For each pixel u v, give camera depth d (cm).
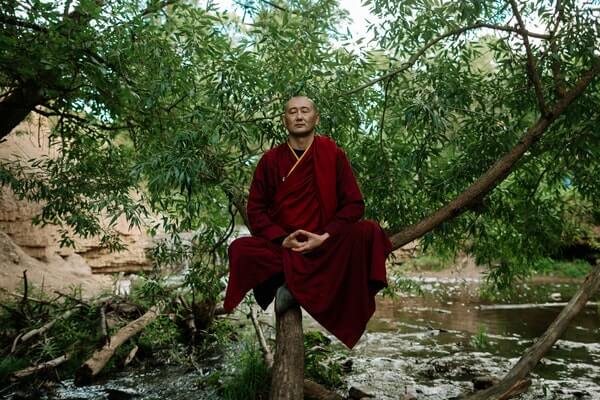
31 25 410
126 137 713
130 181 511
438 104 381
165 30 430
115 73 434
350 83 453
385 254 264
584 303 355
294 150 274
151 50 412
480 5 372
